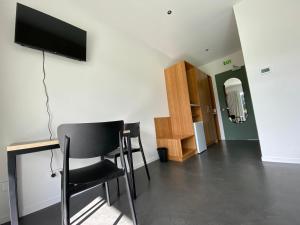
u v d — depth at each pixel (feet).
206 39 12.02
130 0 7.63
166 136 11.81
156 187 6.28
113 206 5.16
